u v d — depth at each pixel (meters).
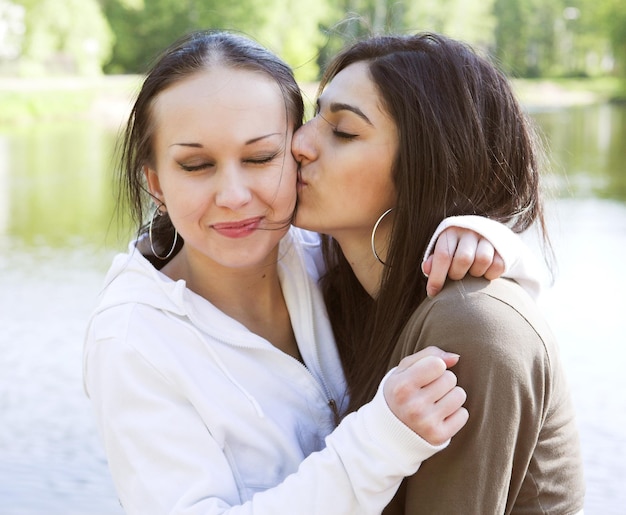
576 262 8.52
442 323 1.60
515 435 1.57
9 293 7.98
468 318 1.58
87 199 13.83
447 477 1.58
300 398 1.89
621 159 17.61
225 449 1.77
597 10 55.28
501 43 61.31
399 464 1.52
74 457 4.75
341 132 1.86
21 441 4.92
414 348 1.66
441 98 1.83
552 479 1.73
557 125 26.30
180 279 1.96
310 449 1.89
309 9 37.97
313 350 2.00
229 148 1.77
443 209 1.81
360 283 2.05
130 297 1.82
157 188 1.93
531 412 1.59
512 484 1.64
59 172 17.33
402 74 1.82
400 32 2.09
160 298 1.82
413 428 1.50
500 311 1.59
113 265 1.93
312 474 1.57
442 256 1.63
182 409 1.74
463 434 1.57
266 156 1.81
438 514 1.58
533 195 1.96
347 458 1.55
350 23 2.29
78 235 10.84
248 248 1.83
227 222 1.80
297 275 2.03
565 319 6.78
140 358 1.75
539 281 1.78
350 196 1.86
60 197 14.06
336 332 2.11
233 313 1.99
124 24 42.56
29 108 30.27
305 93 2.19
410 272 1.83
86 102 32.66
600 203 11.94
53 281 8.45
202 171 1.80
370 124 1.83
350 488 1.55
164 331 1.80
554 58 65.50
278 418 1.85
